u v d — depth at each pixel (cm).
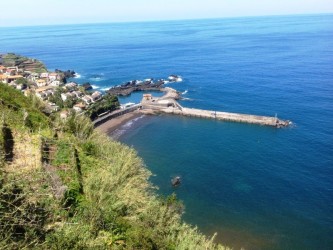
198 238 3738
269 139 9825
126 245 2469
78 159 3700
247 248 5406
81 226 2314
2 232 1822
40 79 16612
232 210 6412
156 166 8288
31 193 2281
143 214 3256
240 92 14625
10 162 2931
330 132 9950
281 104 12719
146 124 11569
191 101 13812
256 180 7525
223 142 9781
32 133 3750
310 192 6981
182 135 10475
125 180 3947
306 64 19462
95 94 14088
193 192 7050
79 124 5162
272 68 18912
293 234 5731
